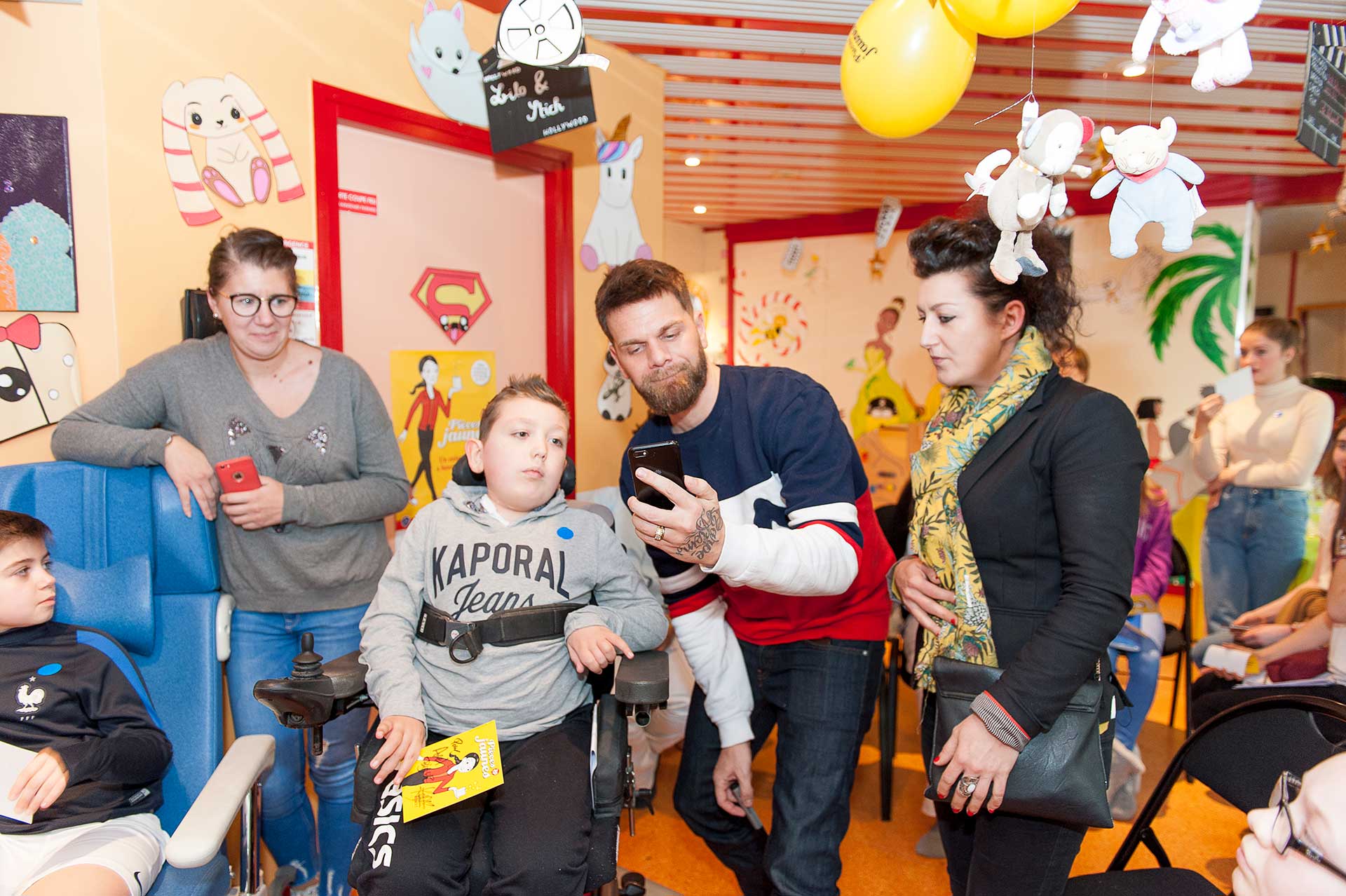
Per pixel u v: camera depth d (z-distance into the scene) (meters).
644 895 2.01
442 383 2.61
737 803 1.67
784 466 1.49
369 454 1.90
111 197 1.77
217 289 1.61
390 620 1.42
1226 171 4.94
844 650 1.54
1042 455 1.22
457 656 1.40
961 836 1.42
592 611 1.45
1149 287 5.31
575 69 2.33
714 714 1.64
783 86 3.39
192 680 1.61
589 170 2.98
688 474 1.62
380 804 1.25
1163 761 2.90
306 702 1.29
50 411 1.76
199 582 1.65
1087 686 1.20
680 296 1.46
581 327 3.02
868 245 6.43
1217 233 5.10
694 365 1.45
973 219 1.33
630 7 2.62
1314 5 2.56
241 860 1.41
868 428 6.54
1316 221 5.57
